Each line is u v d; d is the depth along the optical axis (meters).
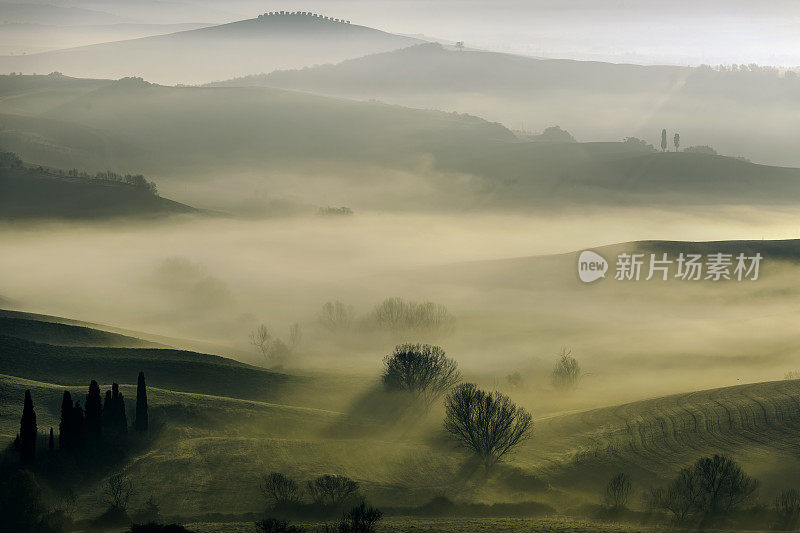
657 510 99.69
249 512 100.00
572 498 106.75
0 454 110.38
